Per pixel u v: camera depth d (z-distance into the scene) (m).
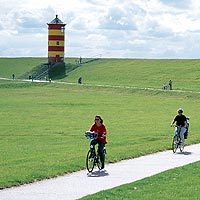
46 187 42.19
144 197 37.66
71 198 37.94
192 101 190.88
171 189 40.81
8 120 119.38
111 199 36.91
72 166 52.28
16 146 73.81
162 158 60.72
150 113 140.00
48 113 138.75
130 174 48.66
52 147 72.19
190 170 50.81
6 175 46.41
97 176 47.62
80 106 164.12
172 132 94.19
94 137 50.84
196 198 37.78
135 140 80.44
